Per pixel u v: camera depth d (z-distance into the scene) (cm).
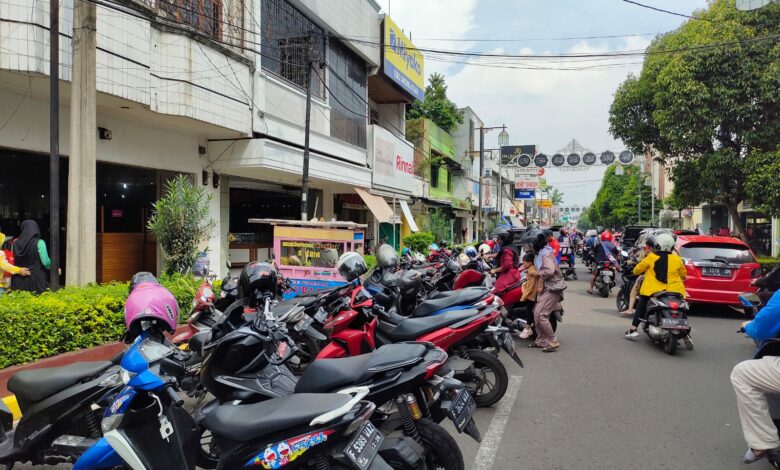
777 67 1312
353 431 251
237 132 1085
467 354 515
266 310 325
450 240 3119
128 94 803
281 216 1616
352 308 486
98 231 1016
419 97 2289
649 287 771
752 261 1030
